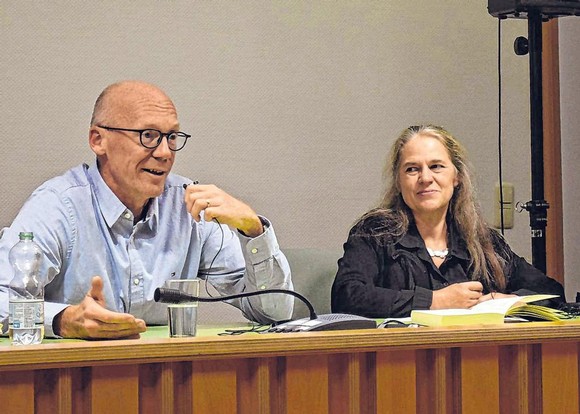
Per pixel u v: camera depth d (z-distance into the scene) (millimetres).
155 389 1858
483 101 4289
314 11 3986
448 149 3250
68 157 3613
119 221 2775
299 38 3961
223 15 3832
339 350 1947
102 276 2748
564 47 4426
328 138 4016
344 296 3068
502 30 4332
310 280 3324
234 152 3857
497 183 4301
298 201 3967
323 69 4004
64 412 1758
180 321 2117
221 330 2406
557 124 4426
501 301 2424
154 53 3729
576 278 4395
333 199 4027
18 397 1726
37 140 3566
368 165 4086
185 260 2924
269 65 3910
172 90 3756
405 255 3170
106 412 1795
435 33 4203
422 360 2061
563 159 4434
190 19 3781
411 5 4160
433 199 3174
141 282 2787
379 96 4105
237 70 3859
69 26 3607
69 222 2699
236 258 2963
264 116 3904
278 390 1946
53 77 3588
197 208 2623
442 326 2127
